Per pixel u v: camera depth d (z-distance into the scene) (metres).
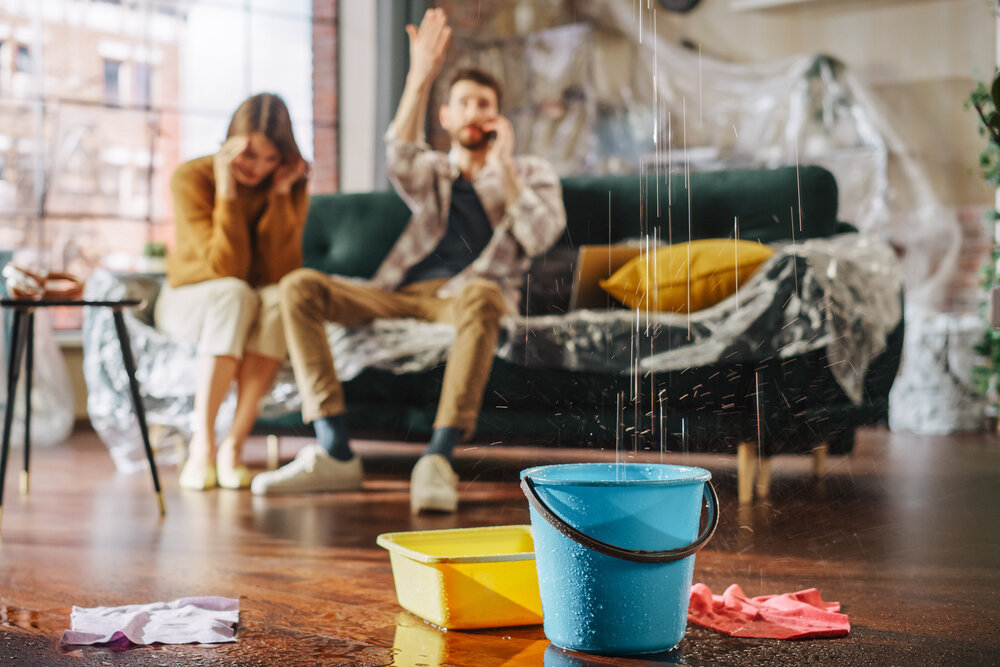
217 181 2.86
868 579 1.57
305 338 2.66
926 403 3.87
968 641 1.24
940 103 4.94
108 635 1.28
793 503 2.19
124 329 2.27
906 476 2.60
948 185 4.86
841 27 5.22
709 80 5.21
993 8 4.78
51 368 3.85
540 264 2.96
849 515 2.07
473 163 3.10
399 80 5.03
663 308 2.56
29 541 1.99
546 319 2.69
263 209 2.88
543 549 1.24
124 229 4.58
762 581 1.56
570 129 5.36
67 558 1.82
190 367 2.88
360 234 3.35
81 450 3.65
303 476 2.62
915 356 3.92
